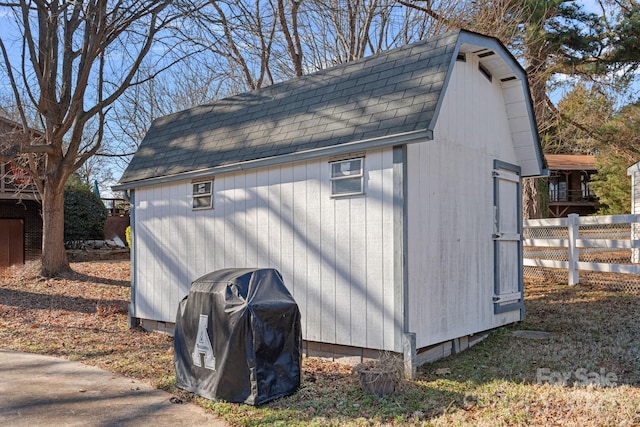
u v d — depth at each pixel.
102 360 6.98
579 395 4.80
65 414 4.88
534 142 8.09
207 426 4.51
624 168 20.83
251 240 7.31
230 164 7.34
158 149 9.33
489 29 13.06
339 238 6.26
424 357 6.13
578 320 7.89
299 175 6.73
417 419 4.43
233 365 4.97
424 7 14.51
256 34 13.74
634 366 5.68
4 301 11.16
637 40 13.98
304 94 7.50
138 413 4.87
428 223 6.10
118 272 14.47
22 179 17.16
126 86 12.59
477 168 7.18
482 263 7.19
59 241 13.55
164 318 8.65
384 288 5.81
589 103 17.19
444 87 5.76
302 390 5.28
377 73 6.67
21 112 12.15
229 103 8.88
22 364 6.79
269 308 5.04
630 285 9.75
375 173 5.94
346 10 15.12
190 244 8.24
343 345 6.32
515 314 7.97
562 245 10.81
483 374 5.68
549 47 14.07
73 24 12.27
